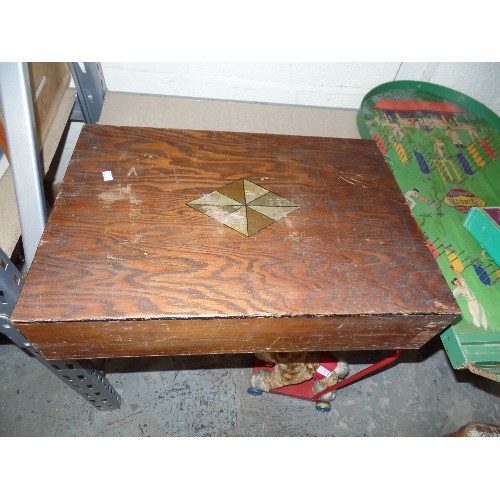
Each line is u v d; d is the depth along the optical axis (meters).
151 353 0.62
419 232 0.70
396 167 1.01
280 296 0.57
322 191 0.74
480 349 0.68
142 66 1.12
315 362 1.06
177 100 1.17
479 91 1.32
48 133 0.86
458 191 0.98
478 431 0.92
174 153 0.75
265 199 0.70
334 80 1.21
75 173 0.67
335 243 0.66
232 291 0.57
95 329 0.54
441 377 1.27
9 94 0.60
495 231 0.82
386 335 0.64
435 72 1.25
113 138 0.75
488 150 1.10
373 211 0.72
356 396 1.20
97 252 0.58
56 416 1.06
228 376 1.19
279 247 0.63
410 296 0.61
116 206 0.64
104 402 1.03
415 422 1.18
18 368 1.11
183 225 0.64
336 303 0.58
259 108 1.21
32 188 0.64
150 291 0.55
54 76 0.90
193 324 0.55
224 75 1.17
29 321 0.50
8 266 0.58
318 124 1.18
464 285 0.78
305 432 1.11
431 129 1.14
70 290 0.53
